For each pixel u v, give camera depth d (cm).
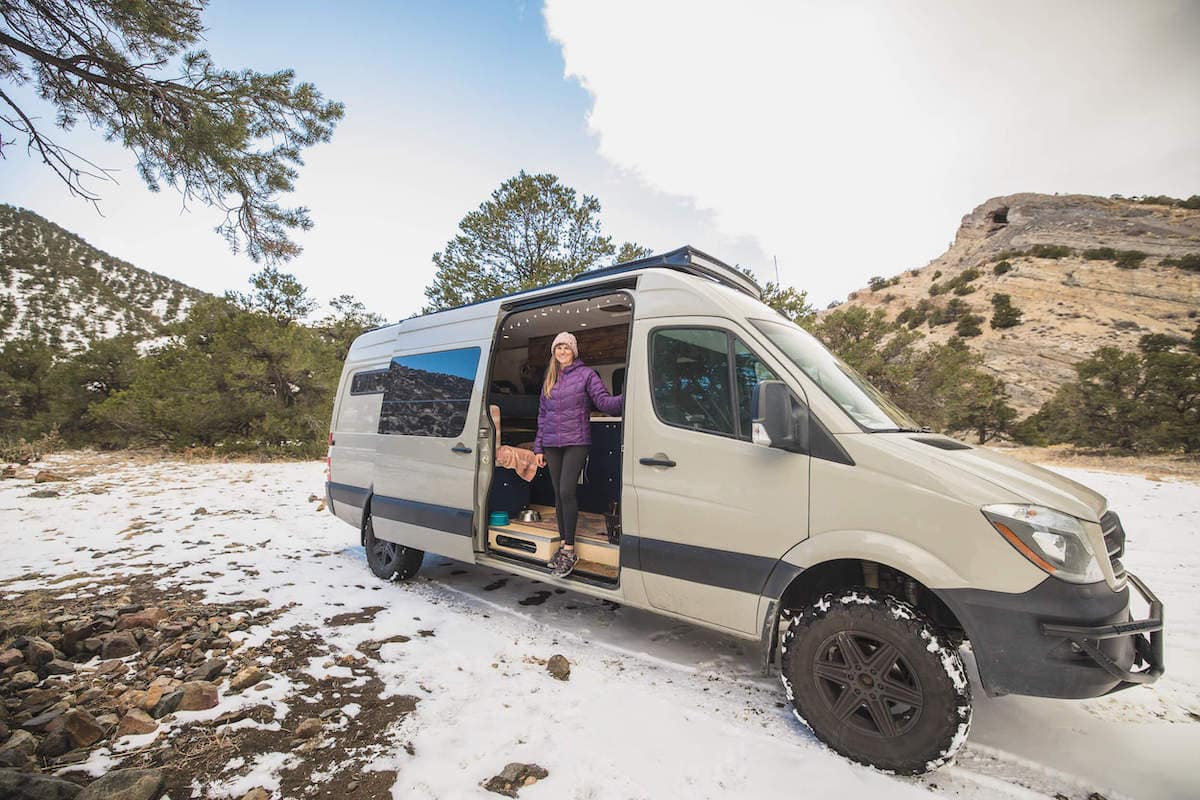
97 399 1733
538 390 652
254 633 346
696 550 283
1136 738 250
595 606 420
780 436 247
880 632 228
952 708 211
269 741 234
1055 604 203
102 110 424
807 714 245
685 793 207
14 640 299
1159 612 219
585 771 218
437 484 425
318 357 1611
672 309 317
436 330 465
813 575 266
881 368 1650
